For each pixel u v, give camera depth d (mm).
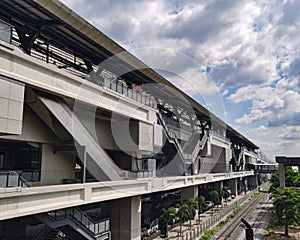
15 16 16953
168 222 30766
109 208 27516
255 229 37875
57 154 20172
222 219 41719
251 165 95812
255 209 52906
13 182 13750
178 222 37438
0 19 17109
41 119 18609
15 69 14094
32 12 16641
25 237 23812
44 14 16844
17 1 15523
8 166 19500
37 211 14430
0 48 13234
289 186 63250
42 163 18953
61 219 17062
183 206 32844
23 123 17406
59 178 20250
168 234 31688
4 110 13258
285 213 35344
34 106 17266
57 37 19500
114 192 20453
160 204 41250
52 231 19344
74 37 19422
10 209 13141
